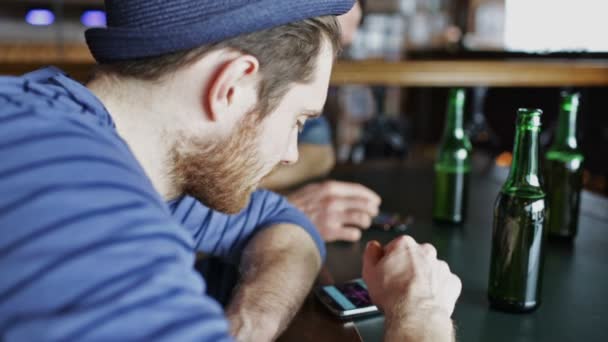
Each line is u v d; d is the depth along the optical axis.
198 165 0.66
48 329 0.38
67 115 0.52
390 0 3.60
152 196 0.50
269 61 0.61
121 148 0.53
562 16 2.36
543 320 0.80
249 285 0.88
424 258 0.82
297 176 1.62
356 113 3.62
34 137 0.48
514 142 0.83
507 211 0.82
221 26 0.58
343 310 0.82
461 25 3.42
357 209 1.18
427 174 1.73
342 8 0.66
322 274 0.97
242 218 1.03
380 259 0.83
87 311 0.39
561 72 2.24
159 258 0.44
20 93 0.55
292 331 0.79
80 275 0.41
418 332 0.69
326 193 1.20
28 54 2.80
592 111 2.20
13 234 0.42
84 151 0.48
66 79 0.60
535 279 0.81
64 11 3.36
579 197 1.11
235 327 0.79
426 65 2.33
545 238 0.82
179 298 0.42
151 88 0.62
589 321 0.80
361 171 1.77
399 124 3.14
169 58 0.60
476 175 1.71
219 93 0.61
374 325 0.80
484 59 3.02
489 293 0.85
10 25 3.30
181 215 0.99
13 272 0.41
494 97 2.82
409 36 3.68
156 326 0.41
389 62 2.29
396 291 0.77
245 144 0.65
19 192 0.44
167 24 0.58
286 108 0.65
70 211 0.43
